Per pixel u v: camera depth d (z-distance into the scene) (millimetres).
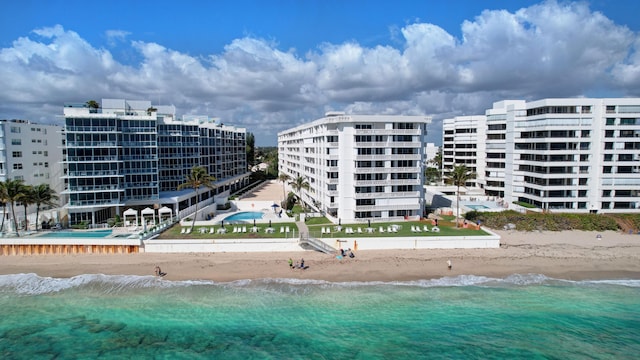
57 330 41531
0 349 38469
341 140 73688
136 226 69438
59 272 54562
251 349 38438
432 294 48750
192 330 41438
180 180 94688
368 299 47469
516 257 59500
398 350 38281
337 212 77125
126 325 42375
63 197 86625
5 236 62656
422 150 76688
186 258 58469
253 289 49812
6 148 72688
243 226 70062
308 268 55375
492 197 100312
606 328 41750
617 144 81250
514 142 90562
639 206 82250
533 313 44656
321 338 40094
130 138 76812
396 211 76375
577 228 74750
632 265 57094
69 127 70562
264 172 172375
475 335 40625
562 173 82000
